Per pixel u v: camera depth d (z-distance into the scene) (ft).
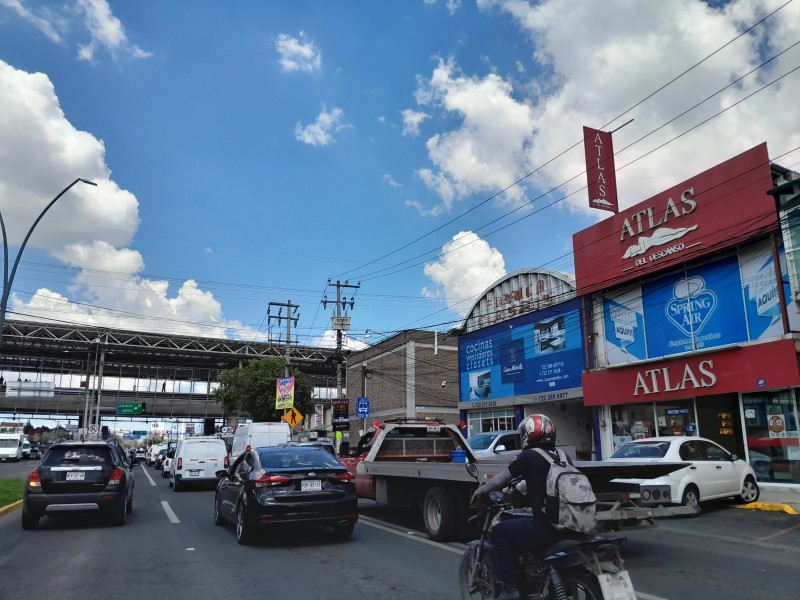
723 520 36.55
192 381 260.42
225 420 219.82
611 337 68.18
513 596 14.12
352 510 30.17
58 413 240.94
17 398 230.27
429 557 26.27
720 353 54.39
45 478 34.65
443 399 128.16
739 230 53.42
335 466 31.42
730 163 54.54
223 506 35.47
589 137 69.87
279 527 28.99
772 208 50.85
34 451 191.52
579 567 13.23
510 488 15.92
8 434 162.91
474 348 94.68
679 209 59.47
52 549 29.04
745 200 53.06
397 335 131.34
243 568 24.50
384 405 134.92
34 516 34.68
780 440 50.03
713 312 56.29
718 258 56.03
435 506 30.30
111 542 30.91
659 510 21.84
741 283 53.93
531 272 86.99
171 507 48.06
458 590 20.68
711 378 54.95
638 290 64.85
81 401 238.68
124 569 24.47
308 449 33.22
